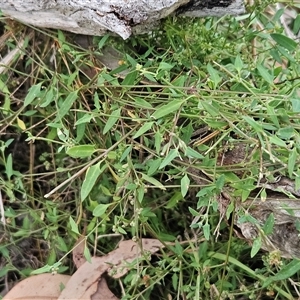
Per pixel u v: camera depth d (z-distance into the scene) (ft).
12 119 0.83
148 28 0.77
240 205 0.65
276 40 0.74
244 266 0.79
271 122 0.67
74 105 0.84
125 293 0.82
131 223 0.71
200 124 0.74
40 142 0.97
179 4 0.73
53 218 0.85
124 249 0.85
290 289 0.85
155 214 0.84
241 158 0.70
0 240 0.89
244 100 0.65
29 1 0.74
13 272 0.97
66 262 0.93
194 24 0.80
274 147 0.65
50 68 0.91
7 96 0.83
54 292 0.85
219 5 0.78
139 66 0.67
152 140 0.78
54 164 0.88
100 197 0.87
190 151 0.61
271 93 0.67
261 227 0.65
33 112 0.84
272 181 0.65
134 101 0.73
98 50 0.82
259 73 0.71
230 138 0.68
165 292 0.90
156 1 0.68
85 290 0.84
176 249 0.79
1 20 0.86
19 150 1.00
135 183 0.70
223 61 0.83
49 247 0.89
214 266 0.77
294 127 0.63
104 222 0.79
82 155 0.66
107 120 0.75
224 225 0.80
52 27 0.82
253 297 0.79
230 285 0.78
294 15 1.04
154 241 0.84
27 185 0.94
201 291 0.80
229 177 0.66
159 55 0.80
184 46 0.79
